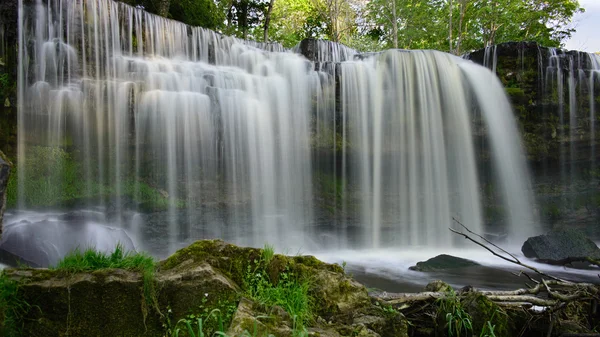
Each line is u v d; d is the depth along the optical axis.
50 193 10.38
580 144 16.81
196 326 3.48
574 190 17.00
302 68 14.14
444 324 4.74
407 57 14.77
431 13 31.88
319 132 14.09
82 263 3.72
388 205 14.34
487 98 15.74
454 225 14.80
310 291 4.08
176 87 12.20
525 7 30.23
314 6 34.94
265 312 3.59
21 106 10.21
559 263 11.38
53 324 3.37
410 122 14.63
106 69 11.55
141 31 12.49
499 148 15.74
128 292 3.48
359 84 14.41
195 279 3.62
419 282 9.07
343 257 12.51
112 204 11.11
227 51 14.84
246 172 12.86
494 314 4.72
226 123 12.60
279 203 13.42
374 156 14.34
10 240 7.93
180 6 19.73
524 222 16.17
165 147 11.78
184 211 11.91
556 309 5.01
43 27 10.55
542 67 16.09
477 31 32.41
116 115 11.33
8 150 10.12
